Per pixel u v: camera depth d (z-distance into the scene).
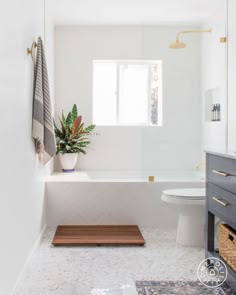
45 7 3.52
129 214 3.62
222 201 2.15
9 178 2.01
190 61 4.23
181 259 2.69
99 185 3.60
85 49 4.47
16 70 2.19
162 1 3.71
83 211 3.61
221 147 3.61
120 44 4.44
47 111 2.88
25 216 2.48
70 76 4.48
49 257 2.73
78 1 3.74
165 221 3.62
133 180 3.70
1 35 1.83
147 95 4.34
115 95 4.42
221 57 3.61
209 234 2.49
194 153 4.20
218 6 3.65
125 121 4.38
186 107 4.23
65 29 4.45
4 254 1.88
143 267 2.53
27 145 2.57
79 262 2.62
